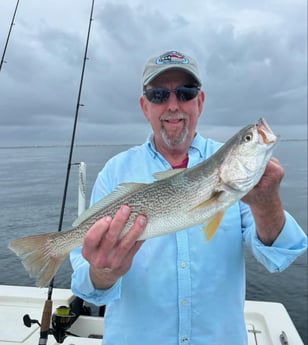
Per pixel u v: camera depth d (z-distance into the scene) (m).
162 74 0.72
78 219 0.63
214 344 0.61
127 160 0.74
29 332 0.92
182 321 0.61
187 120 0.72
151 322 0.62
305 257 2.48
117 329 0.64
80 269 0.62
